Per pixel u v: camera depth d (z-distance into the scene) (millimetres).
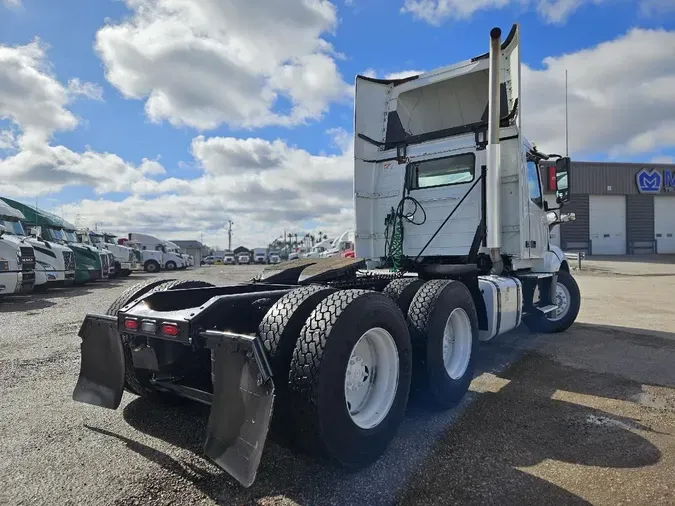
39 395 3928
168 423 3324
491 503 2305
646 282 16234
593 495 2375
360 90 6141
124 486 2447
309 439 2420
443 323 3602
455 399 3699
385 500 2334
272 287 4074
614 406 3736
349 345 2553
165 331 2736
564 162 6477
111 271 20141
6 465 2674
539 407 3719
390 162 6199
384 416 2850
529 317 6453
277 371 2471
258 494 2387
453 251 5664
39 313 8953
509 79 5387
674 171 37531
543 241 6441
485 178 5402
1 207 12445
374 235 6277
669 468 2676
